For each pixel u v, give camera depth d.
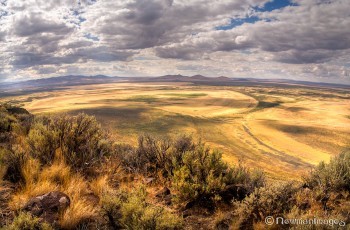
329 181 5.02
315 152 46.41
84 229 3.64
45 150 5.74
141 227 3.65
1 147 5.84
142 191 4.64
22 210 3.67
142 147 6.89
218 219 4.29
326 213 4.21
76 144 6.16
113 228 3.78
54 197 3.98
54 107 131.38
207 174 5.48
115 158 6.80
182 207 4.85
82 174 5.51
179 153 6.55
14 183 4.69
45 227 3.29
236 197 5.29
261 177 5.45
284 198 4.48
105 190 4.47
